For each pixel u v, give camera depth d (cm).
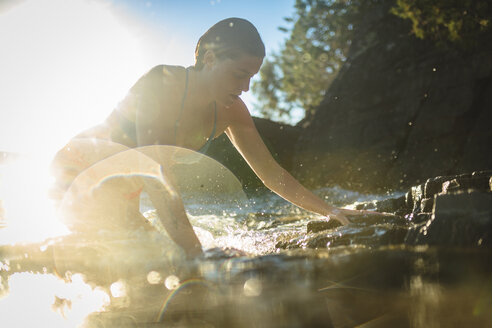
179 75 238
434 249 163
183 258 188
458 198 171
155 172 229
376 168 840
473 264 143
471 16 752
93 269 181
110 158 240
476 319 110
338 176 886
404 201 266
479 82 764
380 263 155
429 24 835
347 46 1973
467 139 745
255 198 545
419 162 780
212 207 410
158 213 219
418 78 858
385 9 1032
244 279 155
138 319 129
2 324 133
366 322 116
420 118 813
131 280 165
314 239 212
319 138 962
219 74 231
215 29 231
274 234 265
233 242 246
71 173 247
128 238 214
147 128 236
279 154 968
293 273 156
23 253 204
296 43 2133
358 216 244
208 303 137
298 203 276
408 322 111
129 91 242
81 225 237
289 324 118
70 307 145
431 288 131
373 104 918
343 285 141
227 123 271
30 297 155
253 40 226
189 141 255
